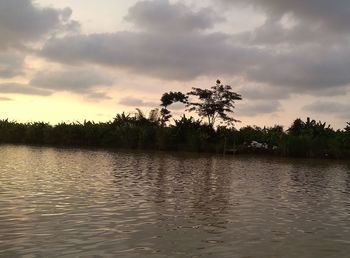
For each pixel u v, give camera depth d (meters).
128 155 52.38
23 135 80.00
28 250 10.42
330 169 42.00
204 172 33.06
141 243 11.42
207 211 16.38
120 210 15.77
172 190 21.94
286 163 48.91
